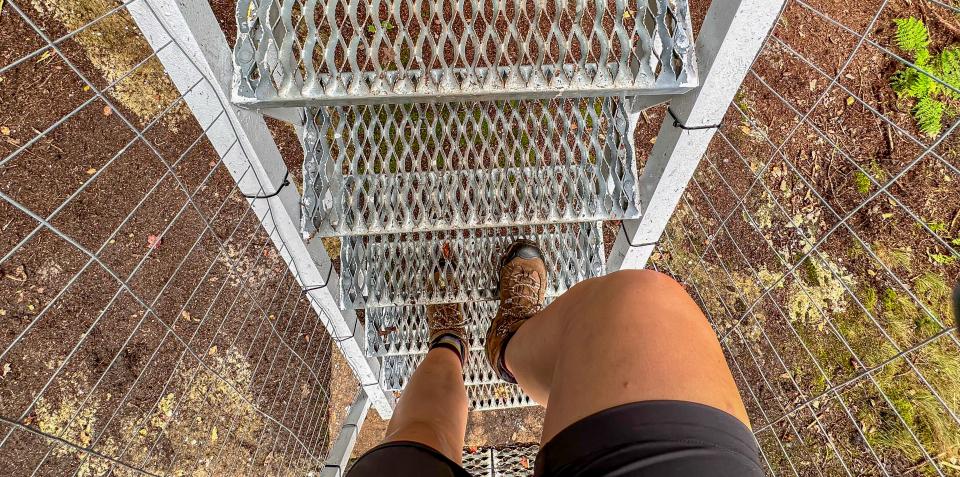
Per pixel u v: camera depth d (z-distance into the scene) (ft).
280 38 4.40
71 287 7.02
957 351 7.45
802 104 8.29
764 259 8.51
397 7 3.70
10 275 6.64
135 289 7.43
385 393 8.80
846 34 7.98
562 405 2.62
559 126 6.91
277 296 8.99
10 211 6.70
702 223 8.84
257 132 4.26
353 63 3.71
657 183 4.97
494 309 7.88
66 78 7.09
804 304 8.38
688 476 2.15
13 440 6.44
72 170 7.12
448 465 3.21
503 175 5.21
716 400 2.41
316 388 9.44
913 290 7.77
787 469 8.27
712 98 3.96
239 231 8.55
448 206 5.21
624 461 2.22
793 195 8.37
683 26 3.73
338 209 5.00
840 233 8.19
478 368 8.27
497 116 4.99
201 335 7.93
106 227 7.30
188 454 7.60
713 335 2.87
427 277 6.31
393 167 6.76
